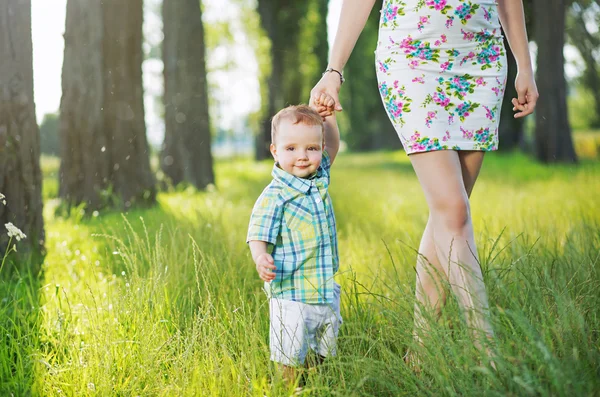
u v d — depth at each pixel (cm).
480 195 932
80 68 948
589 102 3070
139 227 632
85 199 932
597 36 2220
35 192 546
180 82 1480
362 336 295
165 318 361
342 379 278
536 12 1853
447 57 311
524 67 339
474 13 312
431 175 310
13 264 491
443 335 277
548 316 278
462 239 305
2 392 288
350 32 328
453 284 294
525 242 438
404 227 657
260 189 1285
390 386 267
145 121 999
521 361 245
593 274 355
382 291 377
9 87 536
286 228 311
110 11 973
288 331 304
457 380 255
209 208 852
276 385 281
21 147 538
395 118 319
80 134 941
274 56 3078
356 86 4141
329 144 334
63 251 551
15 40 543
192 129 1469
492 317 270
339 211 823
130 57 983
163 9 1502
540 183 1151
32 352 318
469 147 314
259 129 3259
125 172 959
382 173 1852
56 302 405
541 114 1847
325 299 307
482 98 316
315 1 3128
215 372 285
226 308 365
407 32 313
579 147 2377
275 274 301
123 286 375
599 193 818
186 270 430
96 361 303
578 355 264
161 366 313
